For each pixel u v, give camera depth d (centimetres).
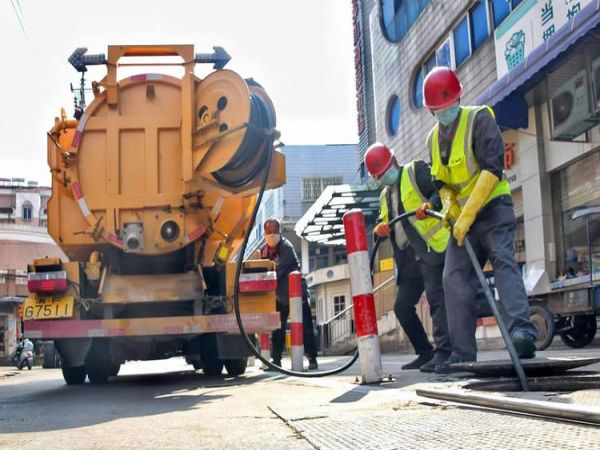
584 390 314
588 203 1136
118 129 643
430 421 244
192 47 647
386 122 2061
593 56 977
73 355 612
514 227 453
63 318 589
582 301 920
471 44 1523
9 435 296
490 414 251
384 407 300
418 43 1811
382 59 2089
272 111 604
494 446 187
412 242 571
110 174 638
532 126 1241
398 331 1747
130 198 635
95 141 642
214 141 595
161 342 668
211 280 637
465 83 1543
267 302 614
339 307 3145
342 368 501
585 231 1126
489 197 446
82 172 639
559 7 1104
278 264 782
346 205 1845
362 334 437
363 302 437
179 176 637
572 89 1036
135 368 1151
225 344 626
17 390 641
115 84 645
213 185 618
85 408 414
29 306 593
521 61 1143
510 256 438
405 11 1912
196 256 633
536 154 1232
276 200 3869
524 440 193
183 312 632
